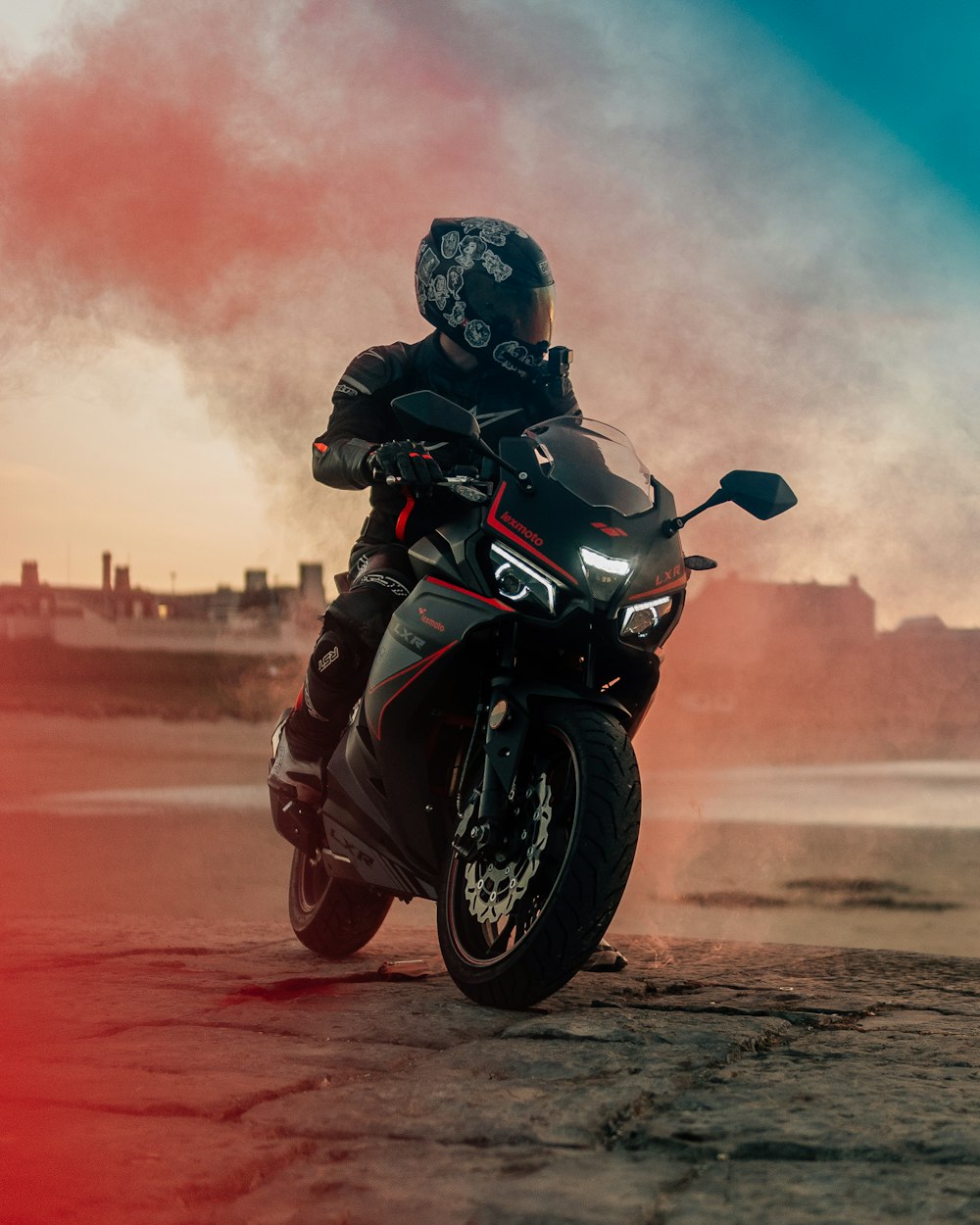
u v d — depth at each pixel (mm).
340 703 3939
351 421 4121
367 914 4363
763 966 4152
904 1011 3475
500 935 3482
